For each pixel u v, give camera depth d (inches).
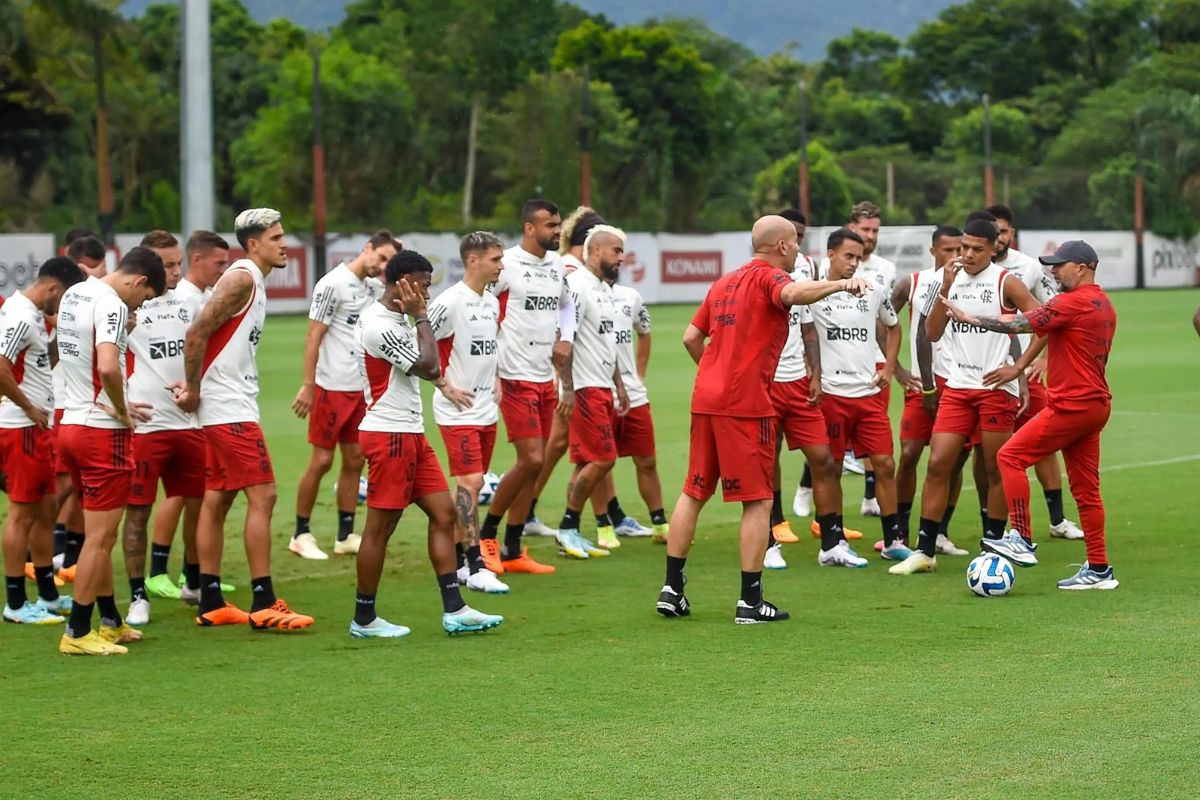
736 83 4744.1
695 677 477.1
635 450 770.8
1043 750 391.2
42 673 503.2
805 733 411.5
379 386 547.5
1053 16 5738.2
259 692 470.0
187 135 1363.2
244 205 4138.8
